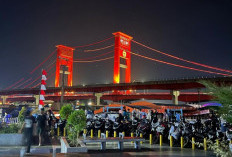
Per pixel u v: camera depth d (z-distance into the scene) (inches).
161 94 4419.3
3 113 953.5
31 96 5251.0
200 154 423.5
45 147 474.9
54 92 5039.4
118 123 641.0
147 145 548.1
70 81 6333.7
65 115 562.6
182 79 3472.0
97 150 456.8
